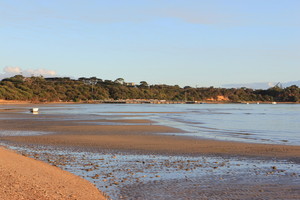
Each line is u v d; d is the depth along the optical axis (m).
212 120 53.81
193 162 16.47
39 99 177.12
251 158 17.83
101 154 18.64
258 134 32.62
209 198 10.84
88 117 56.19
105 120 48.59
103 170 14.44
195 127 39.22
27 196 9.11
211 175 13.77
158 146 22.08
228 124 45.72
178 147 21.70
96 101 188.50
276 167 15.45
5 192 9.15
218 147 21.86
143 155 18.48
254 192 11.52
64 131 31.81
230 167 15.39
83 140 24.91
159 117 59.50
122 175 13.58
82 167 14.98
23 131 31.55
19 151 19.30
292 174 14.09
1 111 76.44
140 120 49.31
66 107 112.25
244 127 41.12
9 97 164.88
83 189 11.03
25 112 72.12
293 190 11.78
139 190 11.55
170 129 34.91
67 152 19.22
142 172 14.15
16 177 10.83
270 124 46.69
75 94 198.88
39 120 47.59
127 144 22.92
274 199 10.81
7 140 24.67
